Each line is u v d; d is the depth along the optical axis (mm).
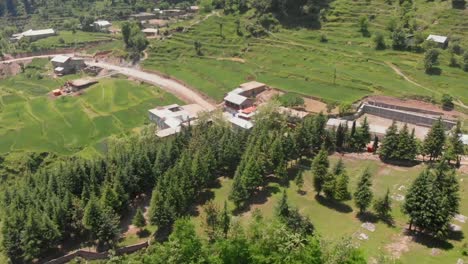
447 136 154500
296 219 95438
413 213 101062
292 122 174250
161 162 138750
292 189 131875
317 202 123500
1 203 135125
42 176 141125
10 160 187375
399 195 122125
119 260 91000
